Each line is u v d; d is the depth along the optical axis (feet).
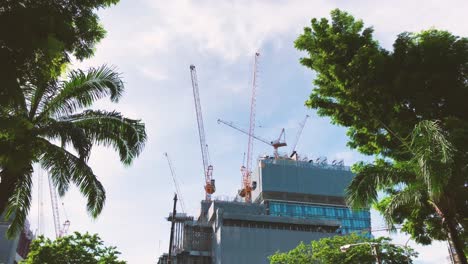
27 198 64.44
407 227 74.33
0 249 263.08
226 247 407.44
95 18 42.14
